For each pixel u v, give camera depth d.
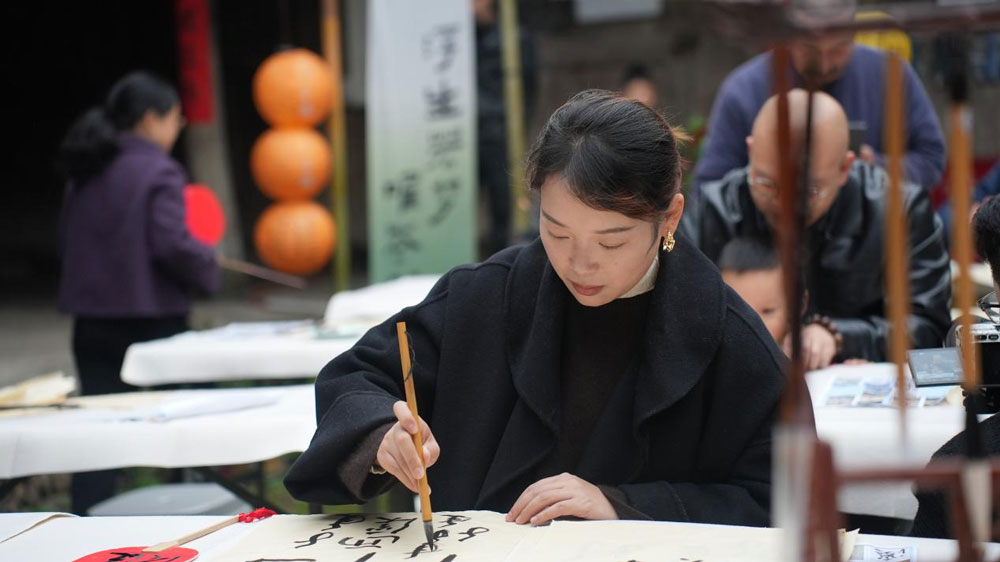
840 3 1.00
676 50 10.84
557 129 1.88
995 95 8.93
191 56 9.43
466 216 7.79
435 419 2.14
